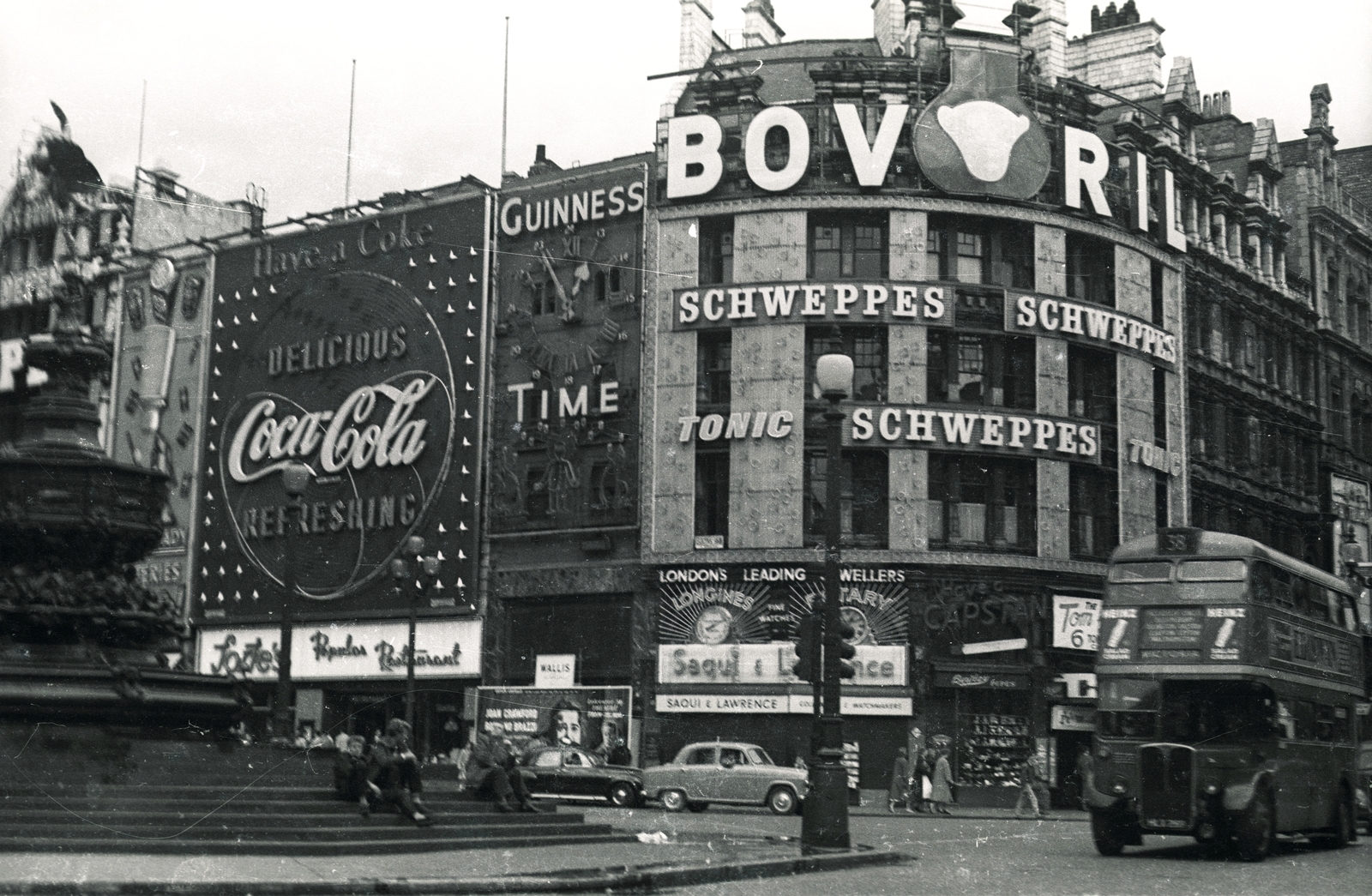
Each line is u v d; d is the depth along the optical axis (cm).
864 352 5109
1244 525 6150
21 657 2366
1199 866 2409
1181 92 6050
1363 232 7231
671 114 5606
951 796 4766
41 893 1554
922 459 5009
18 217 5872
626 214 5397
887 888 1956
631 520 5222
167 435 6506
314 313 6181
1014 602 4997
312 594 5969
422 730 5622
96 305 6341
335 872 1788
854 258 5172
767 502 5012
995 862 2450
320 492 6031
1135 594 2669
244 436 6303
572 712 5128
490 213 5731
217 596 6278
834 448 2523
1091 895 1903
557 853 2195
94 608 2423
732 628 4994
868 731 4872
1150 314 5503
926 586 4950
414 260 5919
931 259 5181
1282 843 3094
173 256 6450
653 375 5209
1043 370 5159
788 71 5841
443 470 5684
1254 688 2594
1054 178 5284
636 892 1867
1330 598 3058
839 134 5159
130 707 2341
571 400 5412
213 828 2014
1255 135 6562
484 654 5478
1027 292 5147
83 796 2095
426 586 5647
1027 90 5322
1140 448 5356
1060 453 5125
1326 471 6750
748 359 5091
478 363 5662
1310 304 6788
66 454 2480
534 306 5581
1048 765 4962
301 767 2364
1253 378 6234
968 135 5153
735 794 3841
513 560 5497
